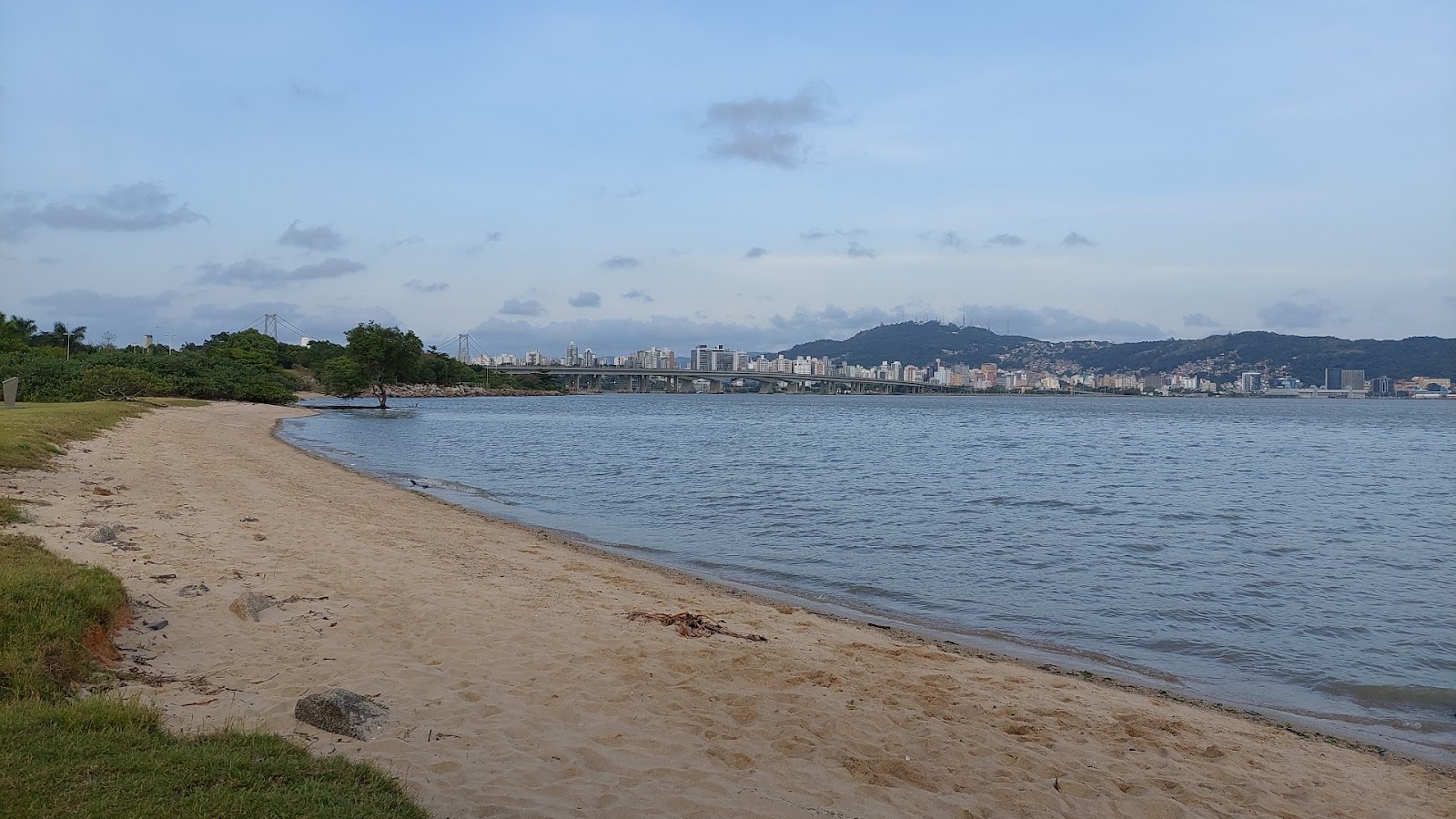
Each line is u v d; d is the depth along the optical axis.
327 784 4.93
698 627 10.34
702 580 14.54
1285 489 31.53
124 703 5.87
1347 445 58.12
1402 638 11.97
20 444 19.67
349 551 13.31
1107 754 7.27
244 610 9.01
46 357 69.50
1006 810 6.03
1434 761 7.78
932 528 20.86
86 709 5.50
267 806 4.50
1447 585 15.41
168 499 16.80
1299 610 13.52
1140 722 8.16
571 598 11.49
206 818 4.30
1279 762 7.43
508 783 5.62
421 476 31.41
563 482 30.20
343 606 9.83
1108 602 13.88
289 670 7.52
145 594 9.28
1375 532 21.80
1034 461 41.16
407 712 6.78
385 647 8.51
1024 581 15.23
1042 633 12.00
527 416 91.06
